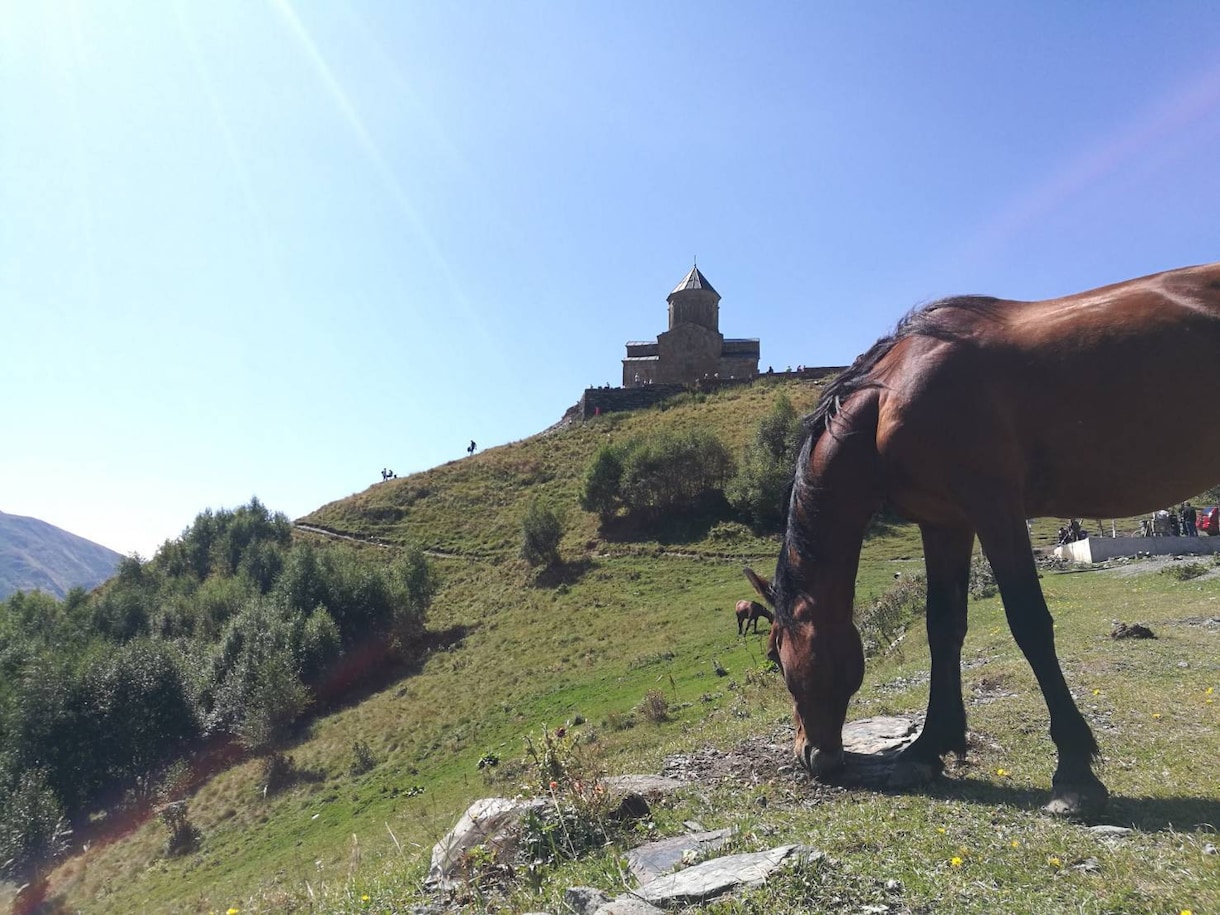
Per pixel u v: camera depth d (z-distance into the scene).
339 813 23.50
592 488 51.59
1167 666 8.02
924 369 4.65
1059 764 4.36
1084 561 23.64
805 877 3.43
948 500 4.67
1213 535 24.11
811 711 5.26
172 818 26.59
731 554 43.56
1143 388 4.12
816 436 5.32
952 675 5.36
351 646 43.53
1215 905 2.98
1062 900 3.18
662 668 26.23
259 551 56.28
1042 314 4.55
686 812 5.03
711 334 74.88
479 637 41.00
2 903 24.66
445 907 4.36
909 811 4.48
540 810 4.88
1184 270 4.32
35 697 35.47
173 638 49.28
